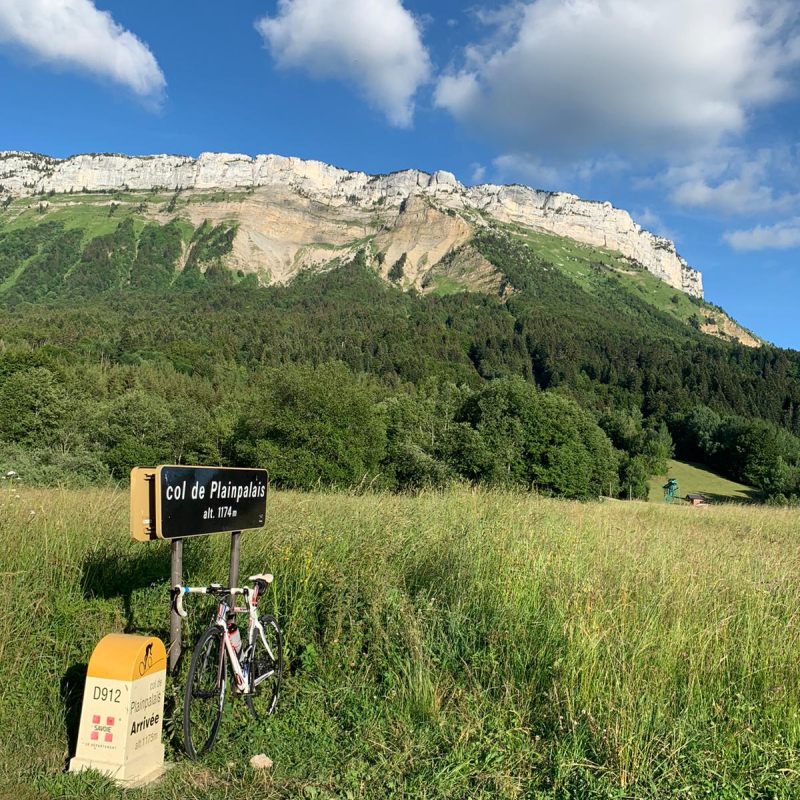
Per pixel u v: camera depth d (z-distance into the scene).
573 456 45.25
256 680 4.02
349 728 3.93
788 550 9.62
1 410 48.25
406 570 5.75
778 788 3.27
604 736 3.52
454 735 3.71
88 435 53.66
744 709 3.89
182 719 3.65
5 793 3.04
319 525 6.36
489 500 8.62
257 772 3.36
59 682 3.93
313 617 4.98
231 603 4.00
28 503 6.34
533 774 3.40
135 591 4.95
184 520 3.74
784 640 4.62
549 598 5.08
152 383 93.06
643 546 7.38
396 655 4.52
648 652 4.30
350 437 35.91
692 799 3.19
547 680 4.20
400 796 3.18
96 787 3.10
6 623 4.09
